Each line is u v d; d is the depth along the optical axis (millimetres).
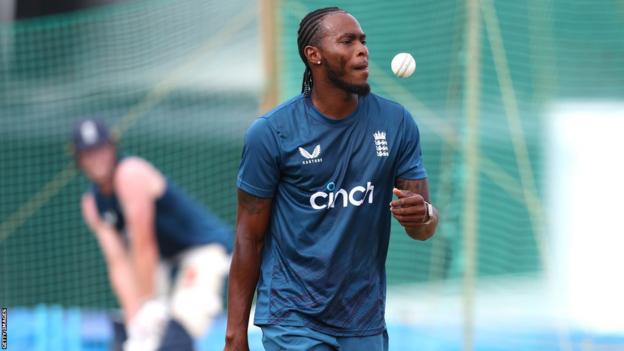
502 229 35969
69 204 37156
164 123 37531
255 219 15383
